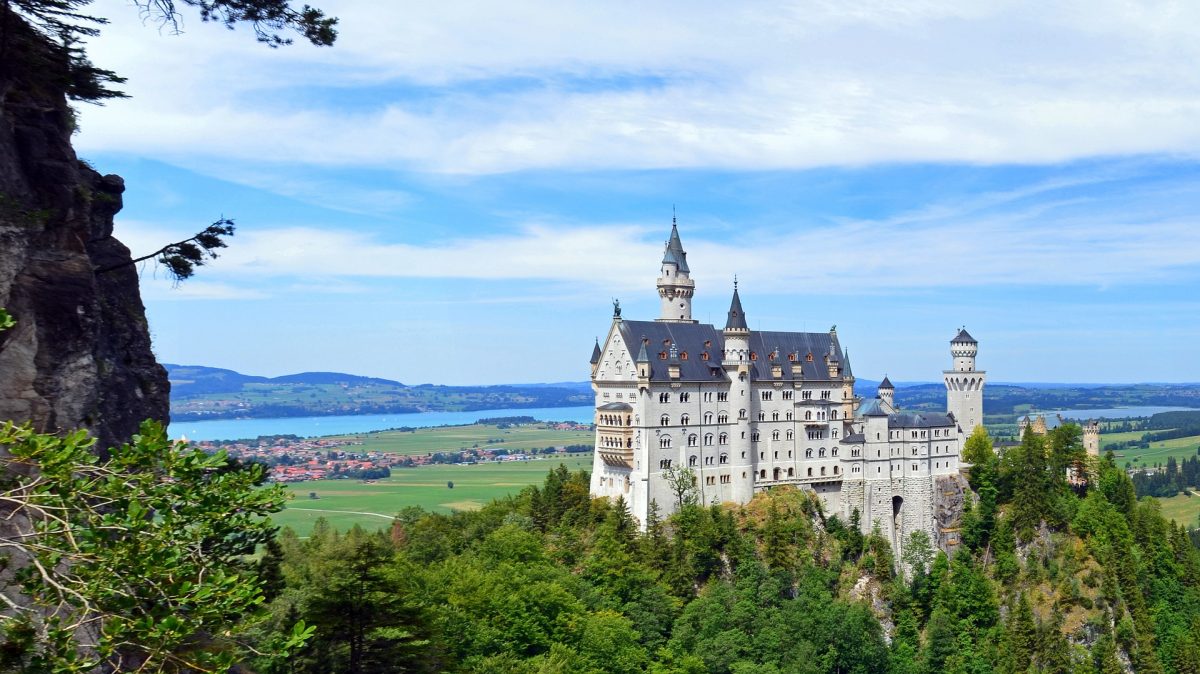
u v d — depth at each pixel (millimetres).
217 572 31328
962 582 185500
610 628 123875
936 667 167375
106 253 65188
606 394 181875
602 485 182125
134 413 62344
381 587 65000
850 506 192500
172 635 28641
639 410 170875
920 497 198000
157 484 31766
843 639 152000
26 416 48812
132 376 63094
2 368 48250
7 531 35375
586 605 138750
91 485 30172
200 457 32281
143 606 29656
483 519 172375
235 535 36719
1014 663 168125
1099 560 190125
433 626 67312
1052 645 171250
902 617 176125
